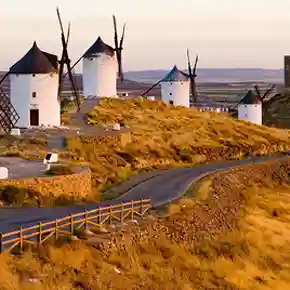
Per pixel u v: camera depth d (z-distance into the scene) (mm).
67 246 37094
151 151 87188
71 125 95125
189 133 100688
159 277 38312
